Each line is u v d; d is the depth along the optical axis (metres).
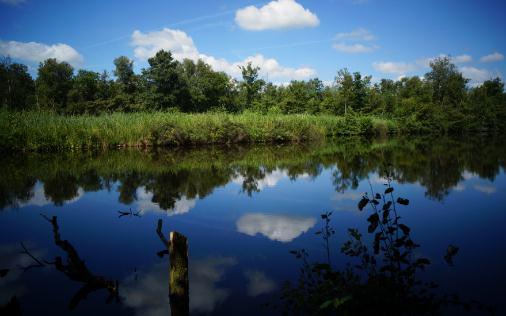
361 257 4.80
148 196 8.96
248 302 3.79
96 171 13.03
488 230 6.05
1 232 6.30
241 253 5.16
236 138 26.45
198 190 9.69
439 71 52.56
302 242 5.55
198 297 3.93
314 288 3.88
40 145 19.08
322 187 9.96
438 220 6.66
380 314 3.24
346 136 36.94
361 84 49.69
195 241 5.71
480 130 44.81
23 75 53.12
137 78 52.38
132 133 22.47
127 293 4.12
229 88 62.03
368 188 9.70
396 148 22.62
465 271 4.42
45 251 5.42
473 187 9.65
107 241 5.82
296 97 51.88
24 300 3.96
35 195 9.10
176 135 23.47
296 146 25.16
